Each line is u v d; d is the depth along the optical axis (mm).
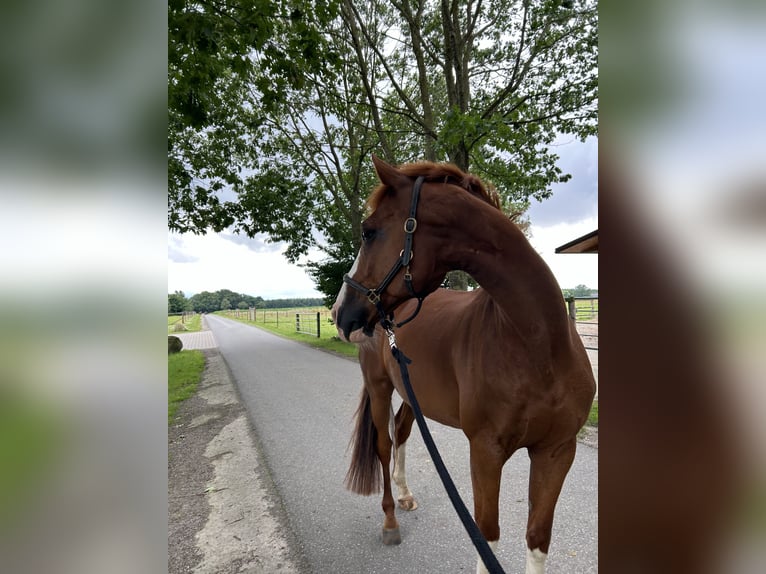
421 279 1458
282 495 2930
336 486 3043
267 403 5598
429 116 7676
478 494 1514
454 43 6438
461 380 1582
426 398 1920
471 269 1425
